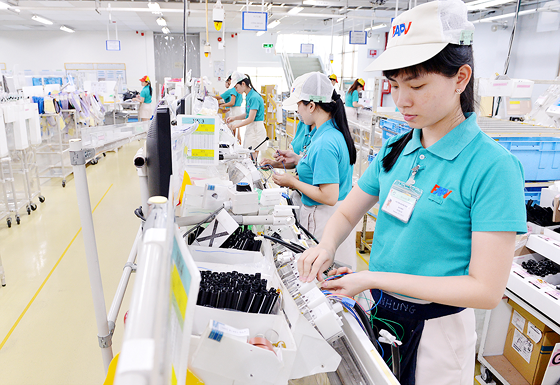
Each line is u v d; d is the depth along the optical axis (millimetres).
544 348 1755
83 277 3010
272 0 8594
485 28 10008
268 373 665
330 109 1958
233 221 1170
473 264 789
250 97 5660
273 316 775
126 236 3826
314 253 912
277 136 8797
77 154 964
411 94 766
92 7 9430
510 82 2898
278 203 1347
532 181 2521
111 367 611
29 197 4348
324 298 798
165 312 343
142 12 9875
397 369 894
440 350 958
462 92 826
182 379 417
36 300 2693
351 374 751
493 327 1972
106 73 14016
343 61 15648
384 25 11188
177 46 14422
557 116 3598
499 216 760
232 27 12852
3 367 2076
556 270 1889
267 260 1052
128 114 8969
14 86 5754
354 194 1134
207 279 889
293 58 12820
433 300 789
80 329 2395
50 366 2090
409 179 935
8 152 3879
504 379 1865
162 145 939
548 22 7867
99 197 5066
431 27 713
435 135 896
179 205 1128
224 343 637
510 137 2383
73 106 5965
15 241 3654
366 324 856
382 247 1014
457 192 841
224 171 2275
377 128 3232
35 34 13516
